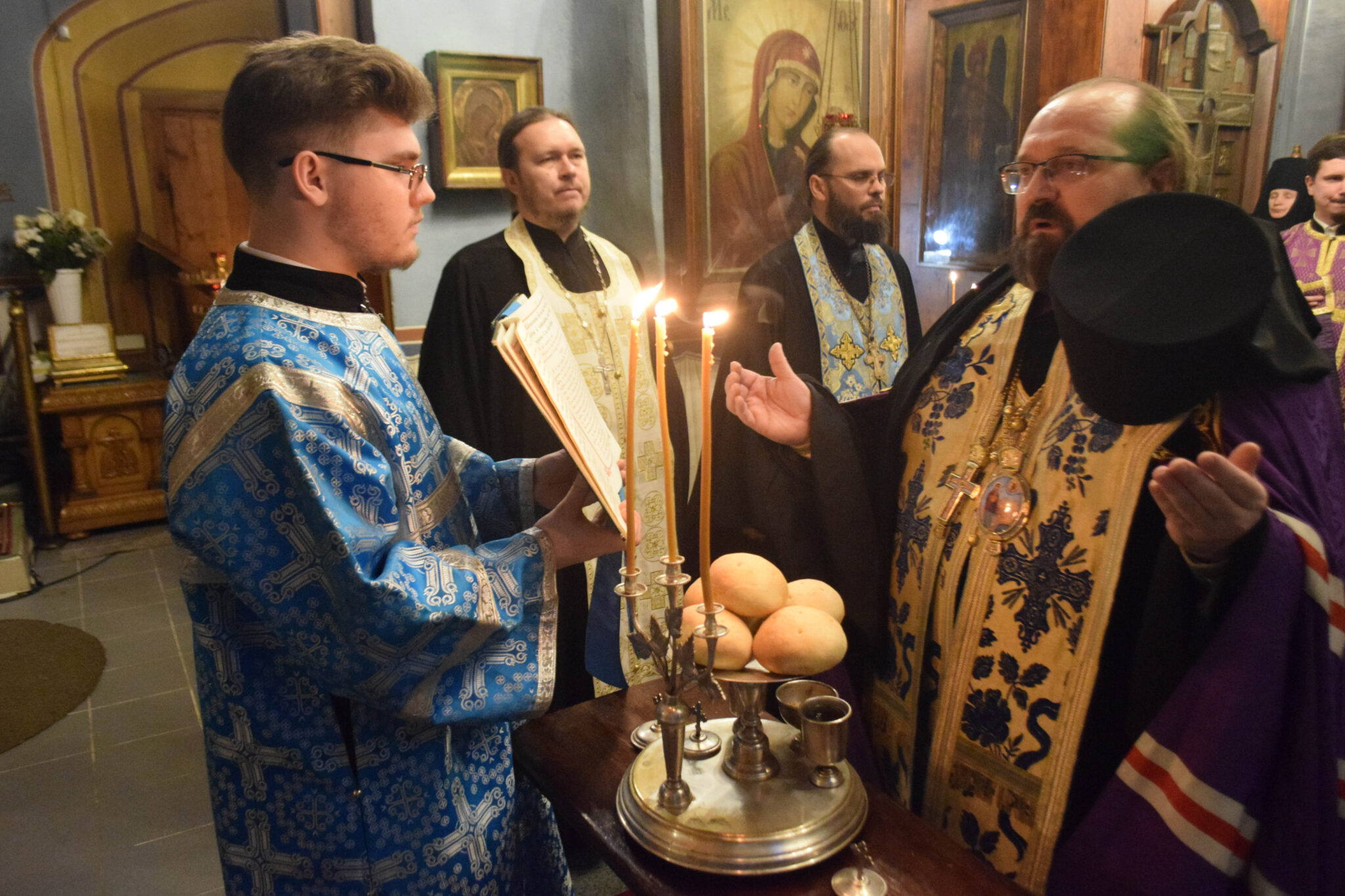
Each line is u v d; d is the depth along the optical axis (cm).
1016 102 389
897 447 133
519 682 101
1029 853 107
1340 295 315
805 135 351
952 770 117
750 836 86
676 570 87
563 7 333
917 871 86
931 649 121
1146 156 103
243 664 103
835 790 93
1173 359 82
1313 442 96
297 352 97
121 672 336
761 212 348
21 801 257
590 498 105
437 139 311
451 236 323
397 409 105
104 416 481
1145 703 100
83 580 427
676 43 319
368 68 100
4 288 507
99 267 591
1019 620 109
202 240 643
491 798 117
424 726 107
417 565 95
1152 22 367
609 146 343
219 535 93
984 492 116
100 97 589
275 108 98
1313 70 432
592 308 237
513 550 104
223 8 593
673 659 88
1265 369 92
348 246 103
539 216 235
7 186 511
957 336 129
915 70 442
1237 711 85
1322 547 87
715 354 318
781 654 89
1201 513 82
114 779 267
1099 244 91
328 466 93
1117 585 101
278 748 103
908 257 471
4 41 502
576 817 98
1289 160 366
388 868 106
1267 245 83
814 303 252
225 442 93
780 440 133
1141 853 92
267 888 107
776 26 335
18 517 464
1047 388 113
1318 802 87
